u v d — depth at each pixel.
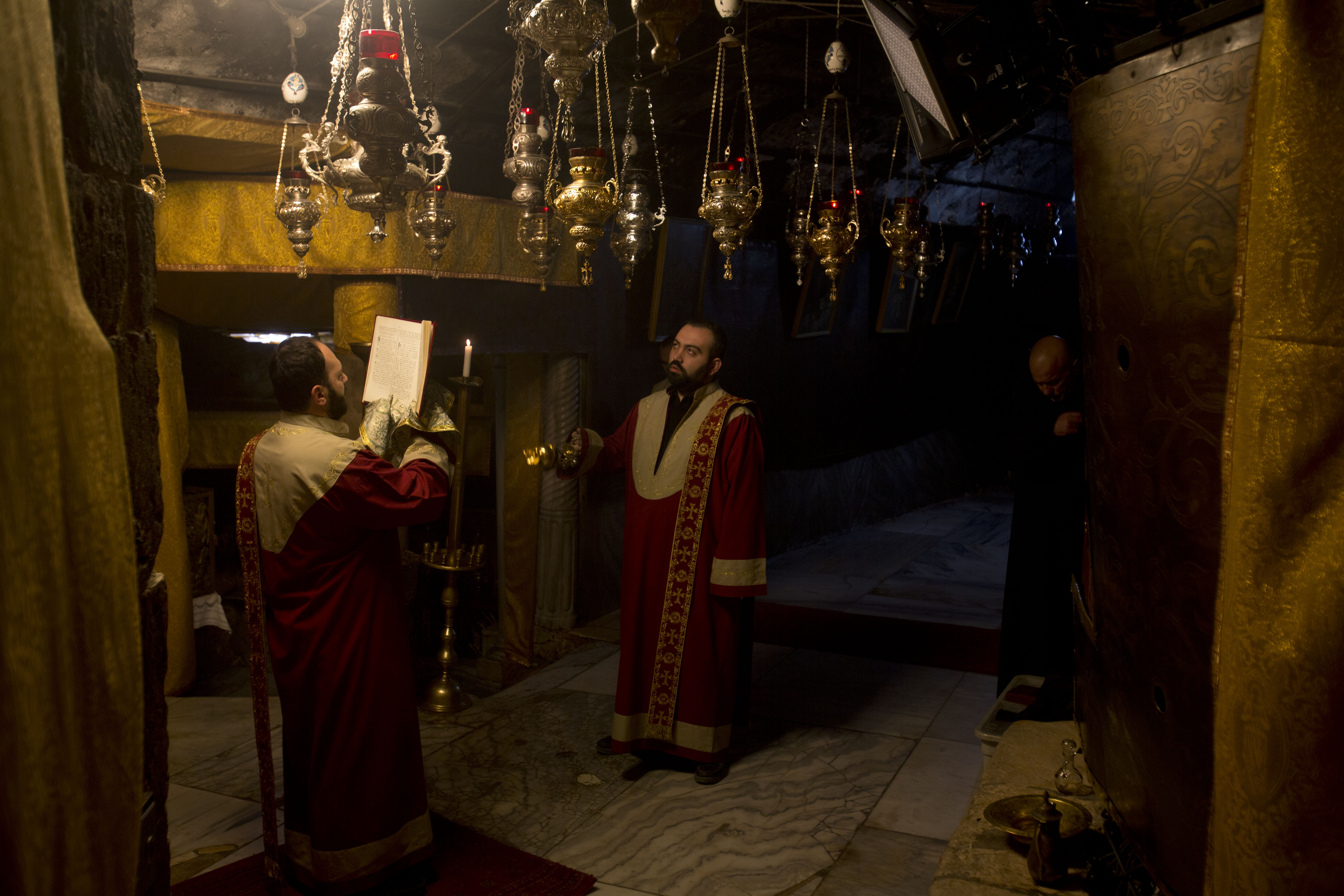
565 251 5.06
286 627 2.58
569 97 2.20
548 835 3.12
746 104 5.53
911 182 7.77
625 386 5.83
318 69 3.61
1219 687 0.89
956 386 10.13
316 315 4.73
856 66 5.46
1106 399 1.22
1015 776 2.34
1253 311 0.84
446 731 4.02
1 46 0.67
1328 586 0.79
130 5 1.15
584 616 5.64
